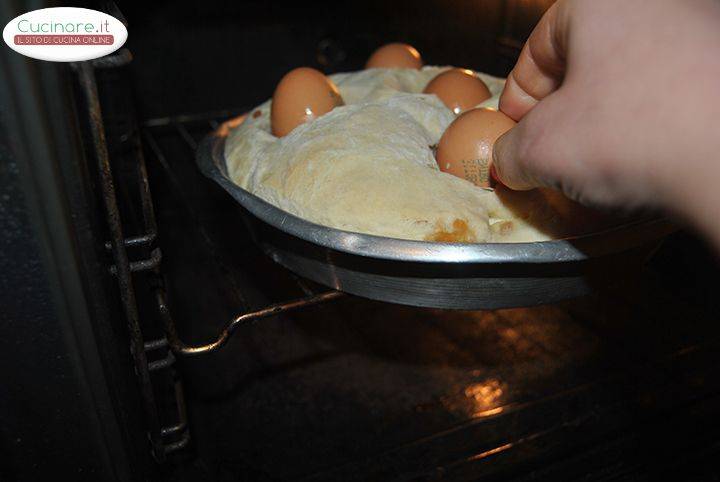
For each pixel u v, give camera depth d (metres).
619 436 0.51
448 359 0.62
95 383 0.31
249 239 0.78
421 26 0.74
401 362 0.62
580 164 0.24
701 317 0.59
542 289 0.37
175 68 0.73
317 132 0.42
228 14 0.72
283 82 0.46
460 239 0.37
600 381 0.57
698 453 0.50
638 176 0.23
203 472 0.49
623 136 0.22
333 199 0.38
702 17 0.22
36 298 0.29
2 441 0.32
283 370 0.60
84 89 0.30
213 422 0.55
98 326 0.31
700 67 0.21
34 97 0.25
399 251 0.33
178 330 0.64
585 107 0.24
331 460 0.52
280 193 0.40
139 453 0.37
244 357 0.62
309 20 0.76
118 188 0.50
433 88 0.48
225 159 0.48
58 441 0.33
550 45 0.29
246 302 0.44
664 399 0.53
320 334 0.65
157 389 0.51
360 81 0.51
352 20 0.77
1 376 0.30
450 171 0.40
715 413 0.52
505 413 0.55
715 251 0.22
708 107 0.20
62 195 0.27
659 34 0.23
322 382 0.59
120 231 0.33
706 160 0.21
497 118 0.40
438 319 0.67
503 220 0.39
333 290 0.41
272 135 0.47
